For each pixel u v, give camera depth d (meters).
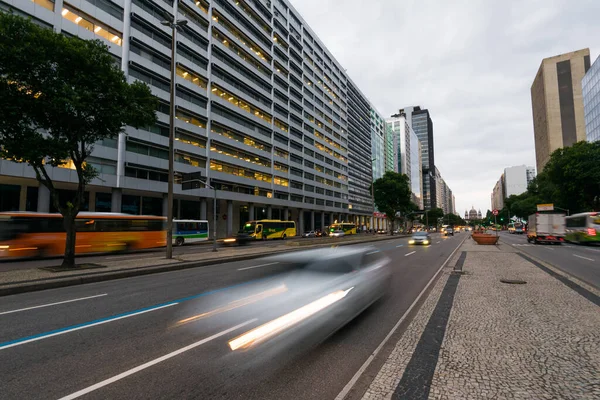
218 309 6.10
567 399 2.75
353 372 3.48
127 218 20.64
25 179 26.20
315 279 7.06
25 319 5.70
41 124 11.28
